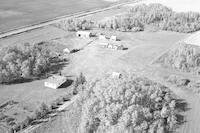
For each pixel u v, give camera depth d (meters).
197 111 67.06
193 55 95.62
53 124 59.25
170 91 75.75
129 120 54.69
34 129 57.38
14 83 78.50
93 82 70.75
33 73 83.31
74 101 68.75
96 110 58.31
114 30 139.12
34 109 65.56
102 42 117.31
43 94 72.81
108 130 54.56
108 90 62.84
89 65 93.06
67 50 103.44
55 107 66.06
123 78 70.81
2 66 81.00
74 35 126.81
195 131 59.09
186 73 89.94
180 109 67.38
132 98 60.53
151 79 83.06
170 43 120.69
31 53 90.50
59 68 90.06
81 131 55.78
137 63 96.00
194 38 129.50
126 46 114.50
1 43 107.81
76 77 83.00
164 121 61.06
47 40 116.19
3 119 61.12
